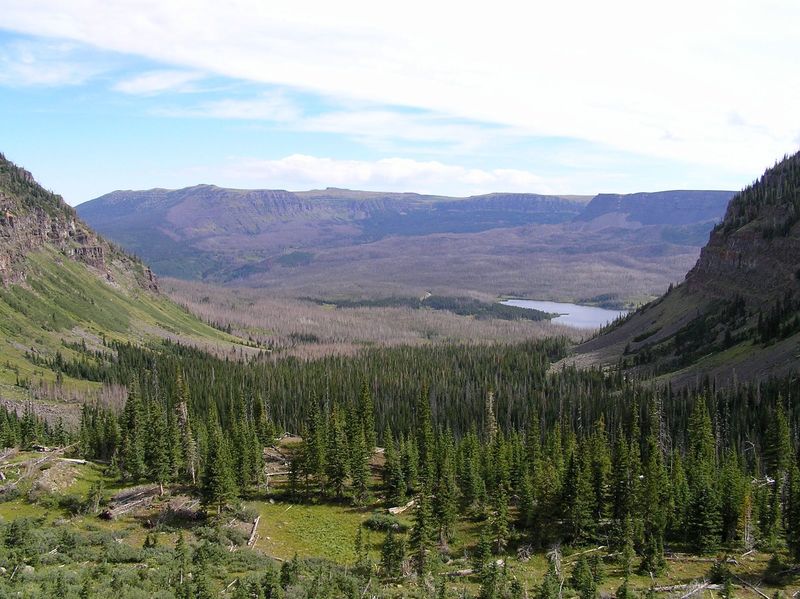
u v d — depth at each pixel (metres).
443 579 65.25
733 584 69.00
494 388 190.38
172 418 115.06
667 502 82.81
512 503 97.69
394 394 195.50
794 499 75.56
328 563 75.12
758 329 185.25
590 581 63.66
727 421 128.75
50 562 63.47
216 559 69.75
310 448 101.50
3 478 91.81
